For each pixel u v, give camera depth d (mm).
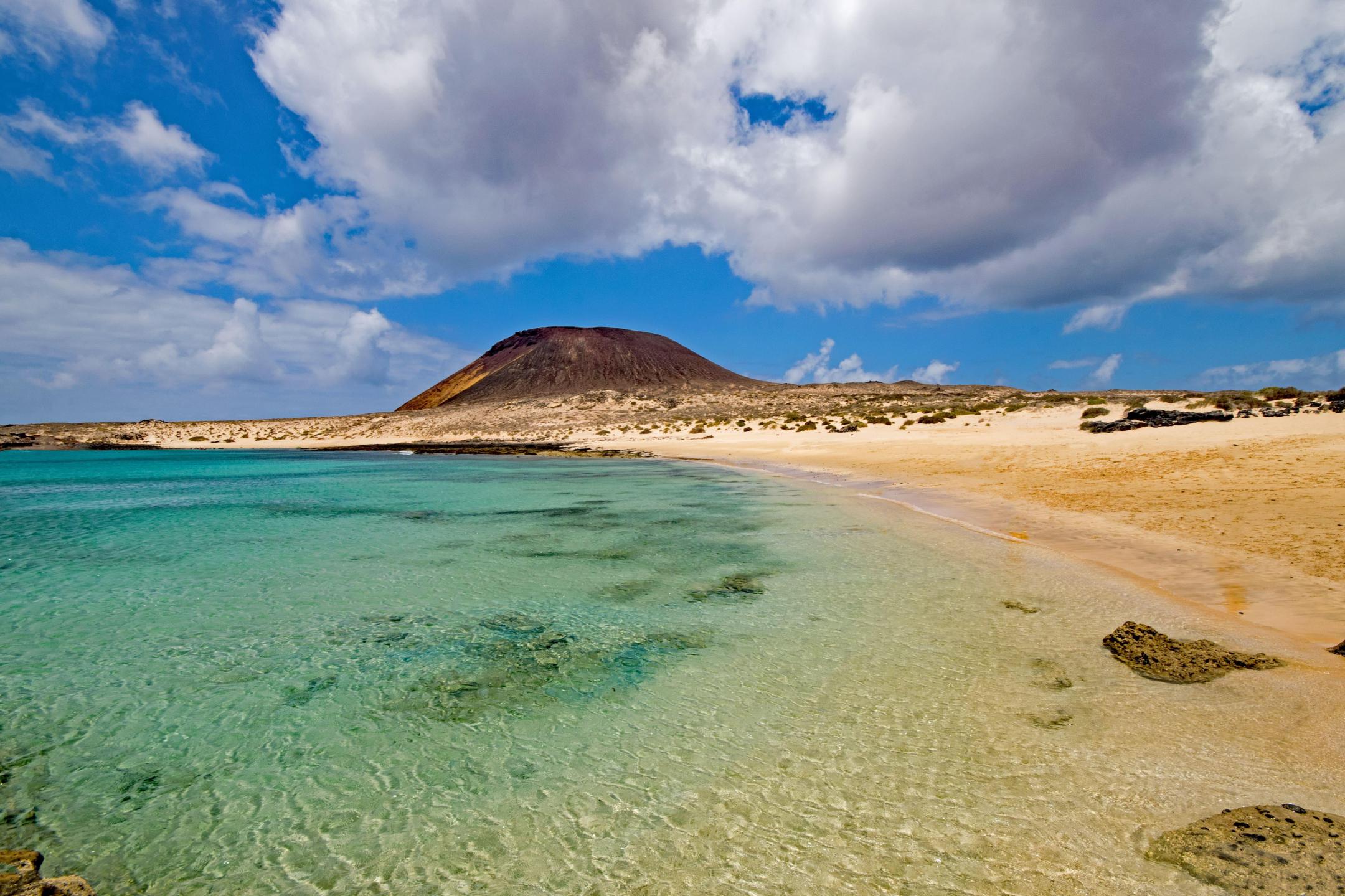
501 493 28422
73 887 4371
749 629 9656
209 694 7859
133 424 108500
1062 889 4242
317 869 4828
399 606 11273
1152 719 6344
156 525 20297
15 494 30125
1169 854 4465
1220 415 31453
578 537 17266
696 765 6047
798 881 4465
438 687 7965
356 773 6129
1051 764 5703
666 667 8352
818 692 7434
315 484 34344
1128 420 34688
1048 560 12828
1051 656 8086
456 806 5570
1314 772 5301
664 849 4879
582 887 4520
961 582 11578
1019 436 37625
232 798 5777
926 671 7848
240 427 105125
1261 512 14250
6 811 5594
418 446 76625
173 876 4789
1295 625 8375
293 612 10992
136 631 10125
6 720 7219
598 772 5992
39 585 12828
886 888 4352
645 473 37969
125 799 5766
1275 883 4078
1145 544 13094
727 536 16891
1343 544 11305
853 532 16688
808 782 5664
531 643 9391
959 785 5492
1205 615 9078
